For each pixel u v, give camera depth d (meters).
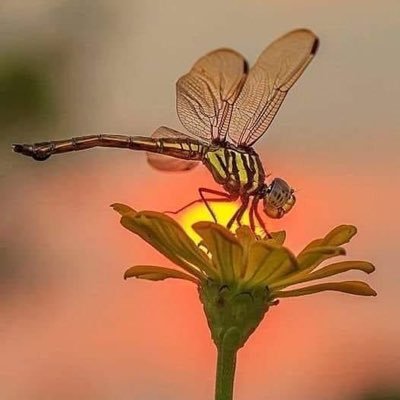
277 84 0.51
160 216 0.47
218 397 0.47
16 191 0.63
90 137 0.52
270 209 0.51
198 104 0.51
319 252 0.47
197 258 0.48
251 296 0.47
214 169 0.51
